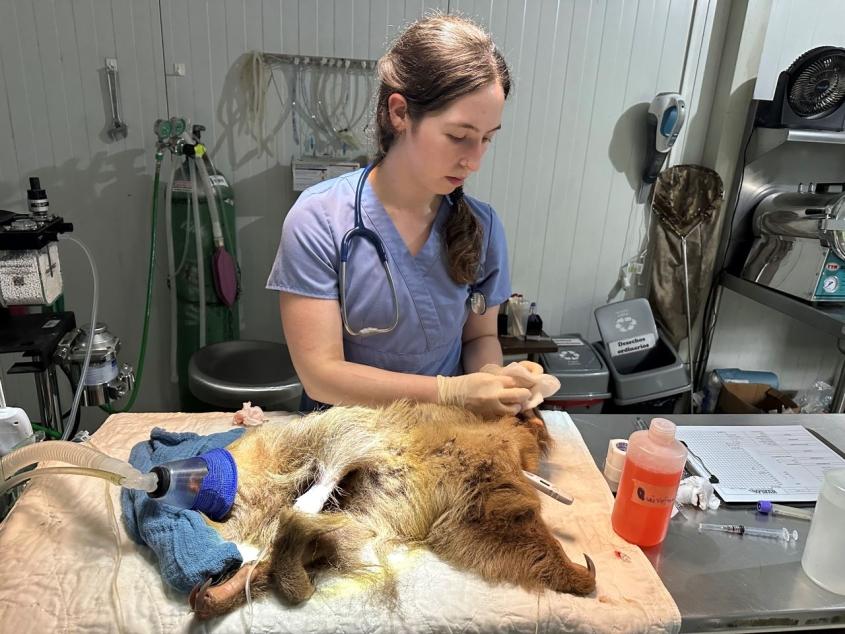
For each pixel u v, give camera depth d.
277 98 2.28
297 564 0.83
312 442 1.02
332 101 2.31
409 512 0.95
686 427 1.40
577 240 2.65
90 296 2.38
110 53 2.14
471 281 1.33
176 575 0.82
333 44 2.25
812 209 2.19
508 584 0.88
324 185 1.27
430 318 1.31
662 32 2.42
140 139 2.24
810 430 1.42
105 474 0.88
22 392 2.38
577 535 1.01
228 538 0.93
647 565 0.95
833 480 0.95
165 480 0.90
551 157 2.51
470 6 2.28
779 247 2.37
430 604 0.84
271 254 2.46
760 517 1.11
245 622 0.80
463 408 1.15
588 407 2.49
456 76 1.02
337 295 1.24
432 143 1.08
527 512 0.91
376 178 1.25
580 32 2.37
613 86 2.46
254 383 1.99
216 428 1.28
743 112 2.48
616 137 2.53
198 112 2.26
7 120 2.15
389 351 1.33
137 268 2.37
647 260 2.70
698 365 2.80
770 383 2.69
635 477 0.98
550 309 2.74
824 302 2.20
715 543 1.04
